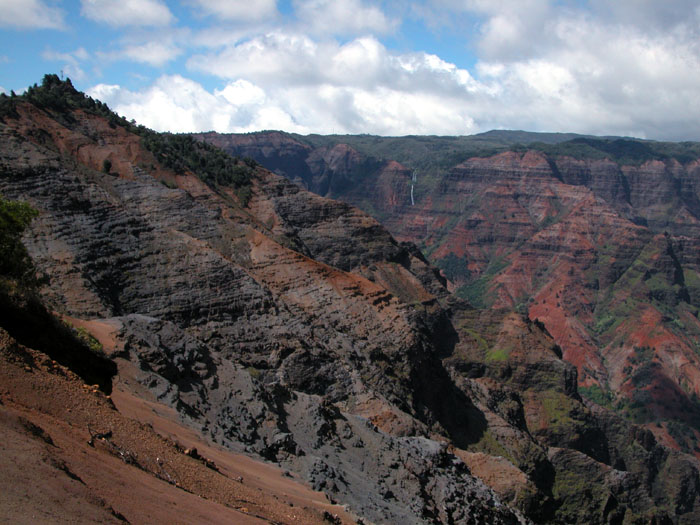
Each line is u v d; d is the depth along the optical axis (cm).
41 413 2147
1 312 2905
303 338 7512
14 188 7412
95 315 6372
